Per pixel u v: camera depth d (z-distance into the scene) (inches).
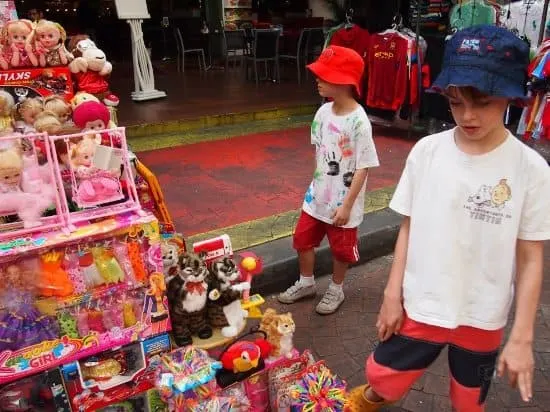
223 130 276.1
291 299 128.9
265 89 370.9
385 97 258.8
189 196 181.9
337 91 105.0
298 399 78.7
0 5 82.5
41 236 68.2
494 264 64.4
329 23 486.0
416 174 69.8
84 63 81.3
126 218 73.2
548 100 202.2
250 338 101.6
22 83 78.4
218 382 78.7
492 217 63.0
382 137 267.4
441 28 253.8
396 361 73.2
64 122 77.6
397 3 280.1
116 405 79.2
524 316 62.2
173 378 72.7
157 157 227.5
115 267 72.4
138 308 75.9
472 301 66.7
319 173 113.4
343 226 112.6
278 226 156.2
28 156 71.4
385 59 252.5
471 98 57.5
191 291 79.4
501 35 56.9
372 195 183.2
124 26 555.5
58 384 71.6
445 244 65.7
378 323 74.8
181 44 450.0
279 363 84.2
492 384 99.7
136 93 324.8
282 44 495.5
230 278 82.1
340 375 104.1
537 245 62.4
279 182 196.9
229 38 457.4
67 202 74.4
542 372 103.9
